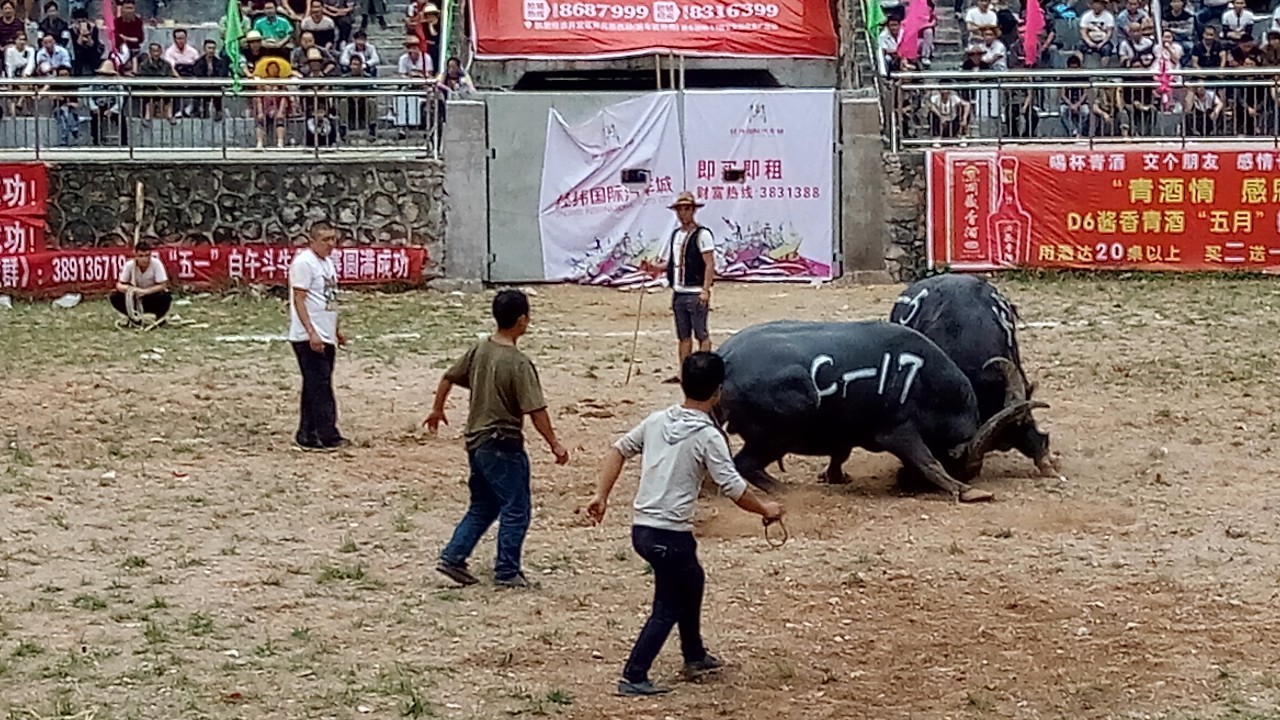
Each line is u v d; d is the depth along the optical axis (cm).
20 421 1788
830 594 1176
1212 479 1531
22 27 3284
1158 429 1745
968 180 2962
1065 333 2367
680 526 959
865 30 3238
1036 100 3028
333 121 2962
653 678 1001
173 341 2341
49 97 2850
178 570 1240
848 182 3000
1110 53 3316
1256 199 2964
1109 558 1266
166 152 2894
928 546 1300
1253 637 1075
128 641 1068
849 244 3011
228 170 2897
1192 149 2967
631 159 2984
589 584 1208
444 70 3059
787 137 2997
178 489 1493
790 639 1077
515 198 2977
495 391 1177
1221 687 983
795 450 1448
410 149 2966
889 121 3003
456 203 2953
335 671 1012
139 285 2488
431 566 1253
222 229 2902
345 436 1727
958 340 1547
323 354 1658
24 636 1075
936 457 1473
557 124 2969
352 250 2909
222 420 1802
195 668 1014
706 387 960
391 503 1448
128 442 1689
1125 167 2962
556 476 1549
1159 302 2673
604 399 1922
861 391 1422
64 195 2856
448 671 1014
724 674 1005
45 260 2806
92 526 1363
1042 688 982
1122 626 1100
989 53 3272
